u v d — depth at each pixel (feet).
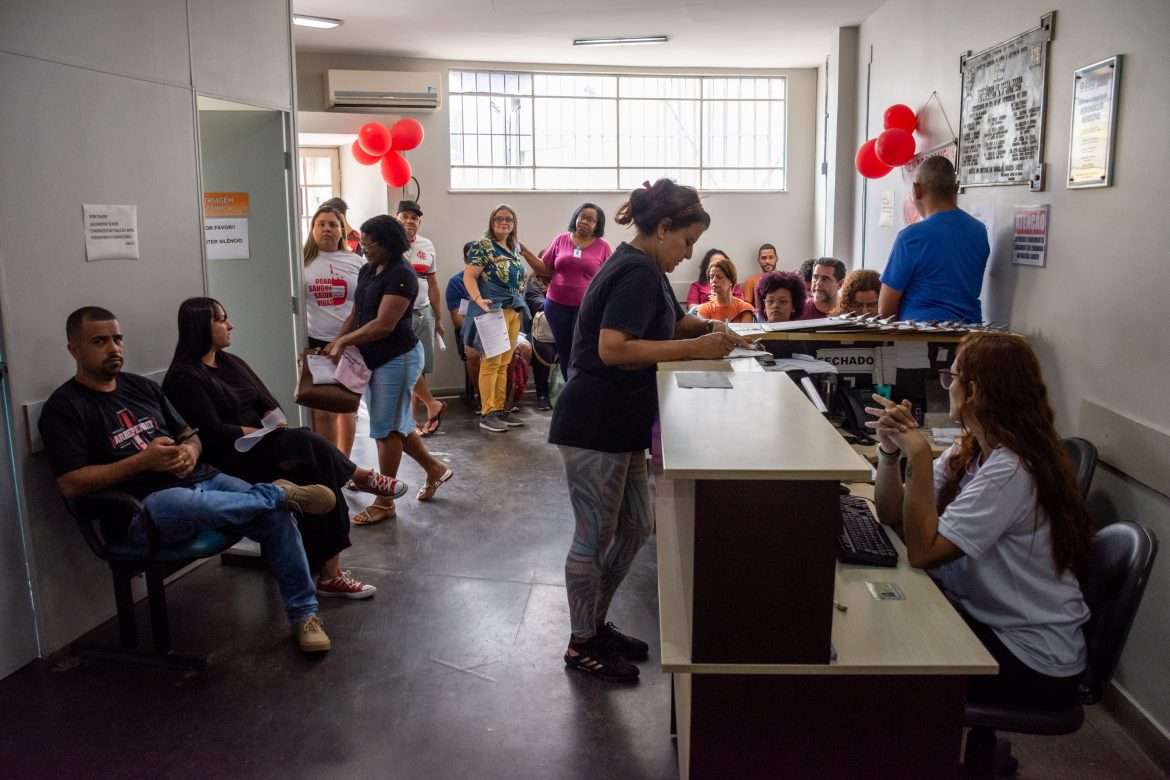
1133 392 8.62
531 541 13.24
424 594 11.46
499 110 24.59
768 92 25.75
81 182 9.93
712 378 7.48
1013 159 11.60
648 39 21.66
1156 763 7.89
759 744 5.30
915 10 16.29
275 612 10.98
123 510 9.43
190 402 10.65
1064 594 6.24
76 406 9.30
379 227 13.41
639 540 9.28
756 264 26.09
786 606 4.98
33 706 8.93
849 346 11.02
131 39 10.63
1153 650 8.09
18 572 9.52
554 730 8.46
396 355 13.74
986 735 6.47
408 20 19.49
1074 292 9.86
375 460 18.12
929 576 6.34
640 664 9.64
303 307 15.05
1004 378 6.33
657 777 7.77
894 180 18.16
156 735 8.42
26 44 9.16
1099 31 9.37
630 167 25.58
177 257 11.57
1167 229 8.03
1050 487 6.17
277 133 14.56
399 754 8.11
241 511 9.43
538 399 22.54
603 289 8.12
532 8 18.54
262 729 8.52
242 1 13.03
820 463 4.81
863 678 5.19
